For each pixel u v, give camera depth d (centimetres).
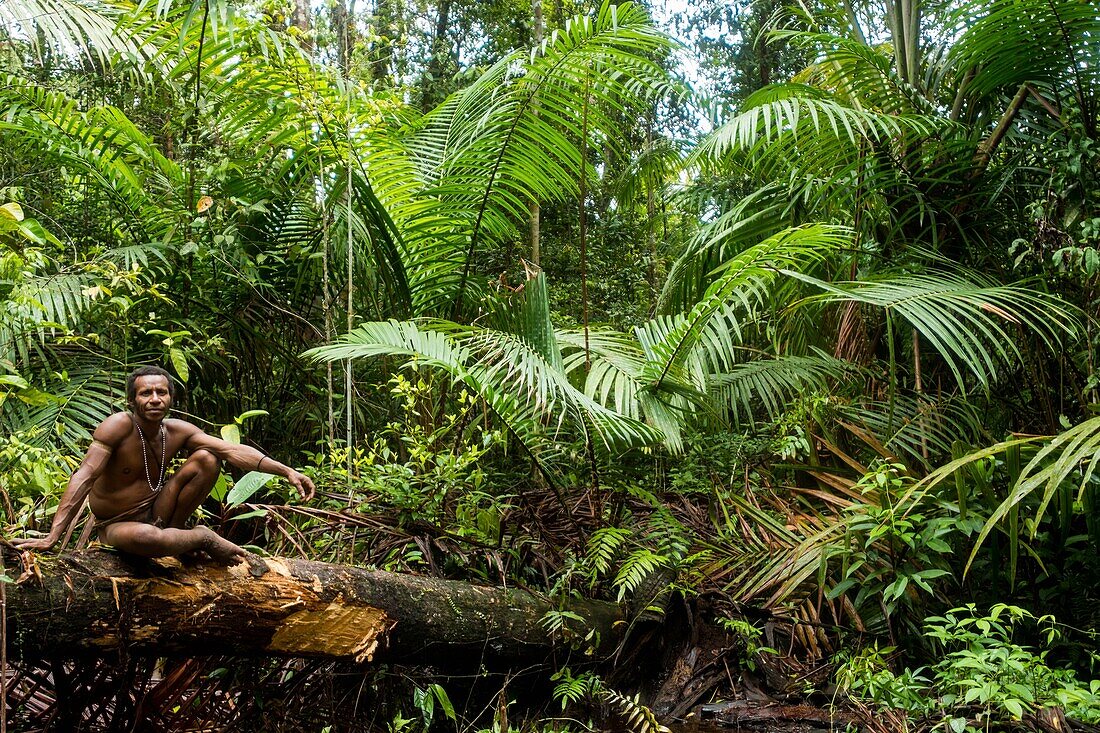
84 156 593
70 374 544
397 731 353
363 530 442
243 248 614
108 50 527
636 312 1084
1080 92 576
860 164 600
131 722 329
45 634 278
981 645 366
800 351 727
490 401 449
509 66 586
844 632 461
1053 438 433
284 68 529
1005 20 566
